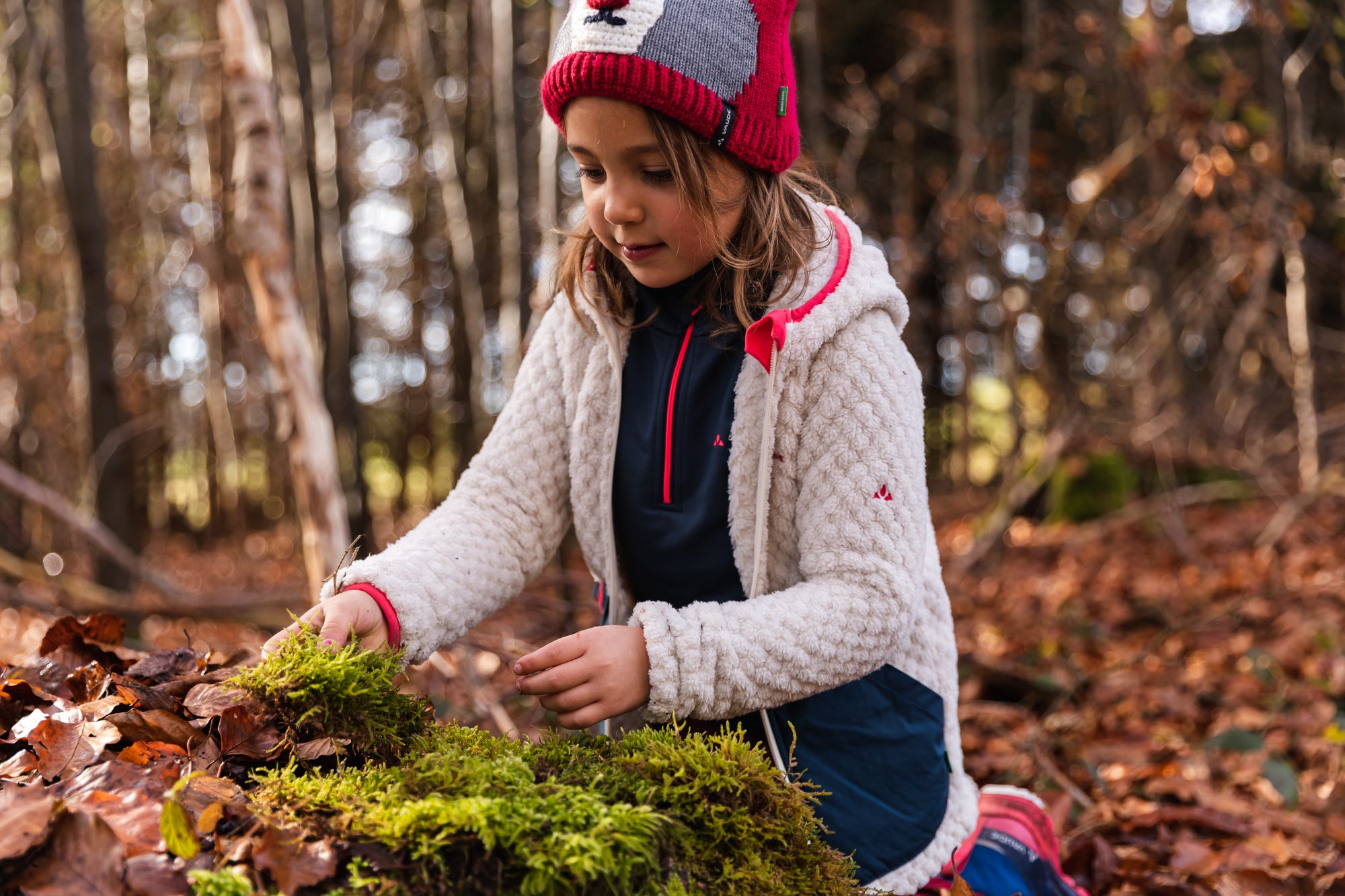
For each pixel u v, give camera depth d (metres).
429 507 10.60
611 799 0.99
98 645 1.39
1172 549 6.03
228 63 2.87
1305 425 5.54
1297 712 3.01
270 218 2.90
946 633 1.42
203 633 5.18
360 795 0.94
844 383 1.28
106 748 1.04
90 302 4.59
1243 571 5.10
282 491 13.02
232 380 11.30
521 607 4.77
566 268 1.45
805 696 1.24
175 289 10.65
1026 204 6.93
